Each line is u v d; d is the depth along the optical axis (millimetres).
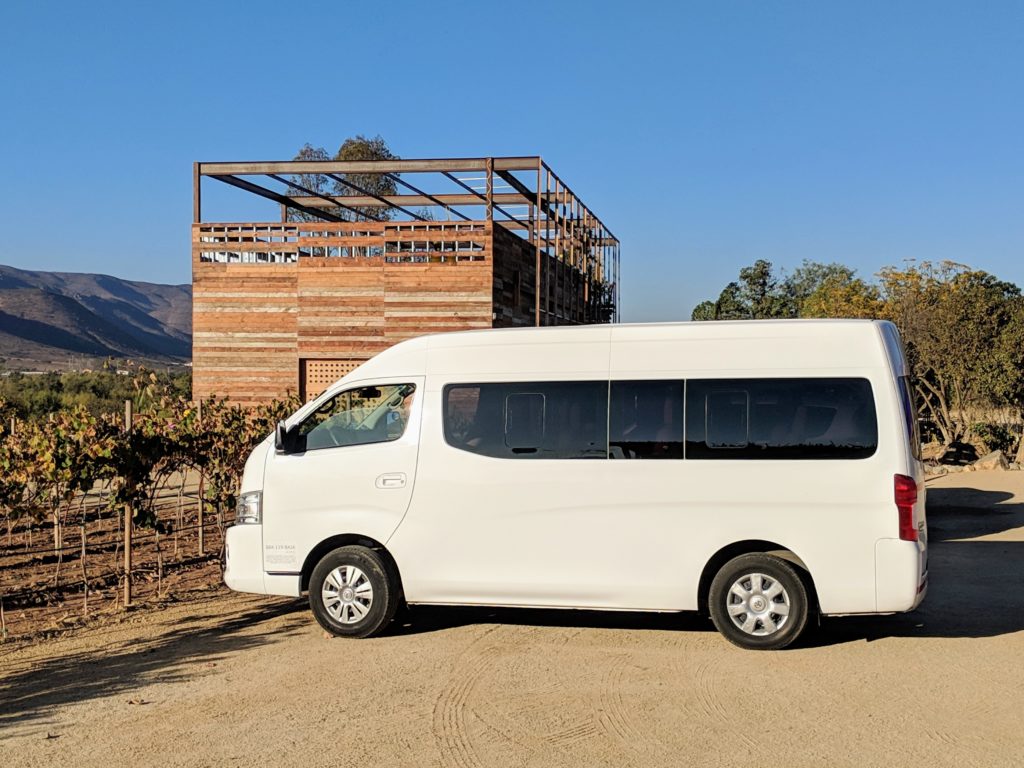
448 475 7082
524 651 6719
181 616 8258
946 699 5574
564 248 26062
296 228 20562
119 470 8695
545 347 7102
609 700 5609
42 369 121312
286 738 5055
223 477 11258
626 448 6852
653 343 6934
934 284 23656
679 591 6734
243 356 20750
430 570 7090
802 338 6715
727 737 4984
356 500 7207
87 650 7145
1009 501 14102
